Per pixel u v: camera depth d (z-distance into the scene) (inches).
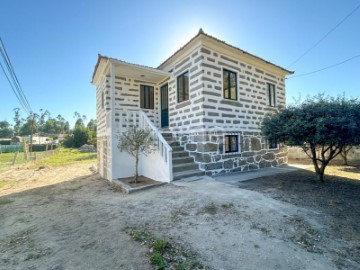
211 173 335.0
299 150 595.5
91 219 181.3
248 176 320.8
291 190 236.1
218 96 354.0
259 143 420.8
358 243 131.4
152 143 319.6
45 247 134.9
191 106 358.3
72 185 351.9
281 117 268.8
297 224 154.6
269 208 182.1
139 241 137.3
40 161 824.3
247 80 407.8
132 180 320.5
